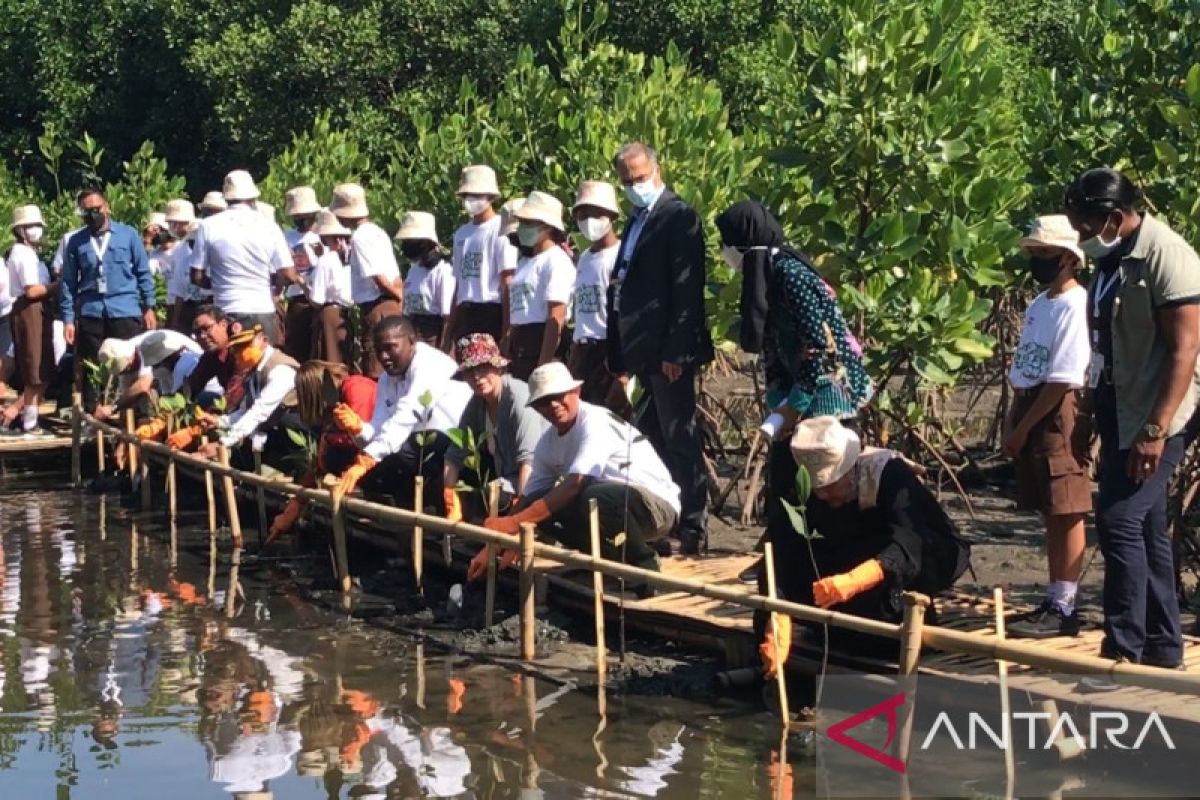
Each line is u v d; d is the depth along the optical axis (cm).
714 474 1038
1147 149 953
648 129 1140
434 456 902
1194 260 573
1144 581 591
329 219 1238
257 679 701
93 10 2817
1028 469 689
